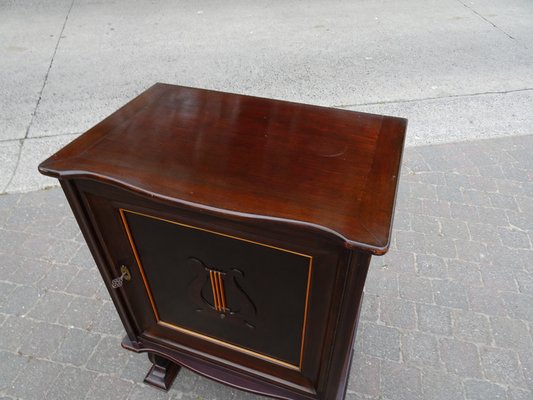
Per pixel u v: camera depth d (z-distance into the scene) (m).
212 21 5.23
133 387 1.75
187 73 4.02
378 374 1.80
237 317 1.33
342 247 0.93
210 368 1.56
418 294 2.13
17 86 3.86
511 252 2.34
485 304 2.07
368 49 4.44
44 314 2.04
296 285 1.12
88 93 3.75
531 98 3.60
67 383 1.76
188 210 1.02
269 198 0.98
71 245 2.41
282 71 4.04
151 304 1.45
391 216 0.92
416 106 3.53
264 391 1.49
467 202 2.68
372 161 1.13
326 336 1.19
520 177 2.87
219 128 1.28
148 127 1.28
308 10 5.53
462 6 5.54
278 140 1.22
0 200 2.72
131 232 1.21
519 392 1.72
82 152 1.14
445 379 1.78
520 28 4.82
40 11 5.58
